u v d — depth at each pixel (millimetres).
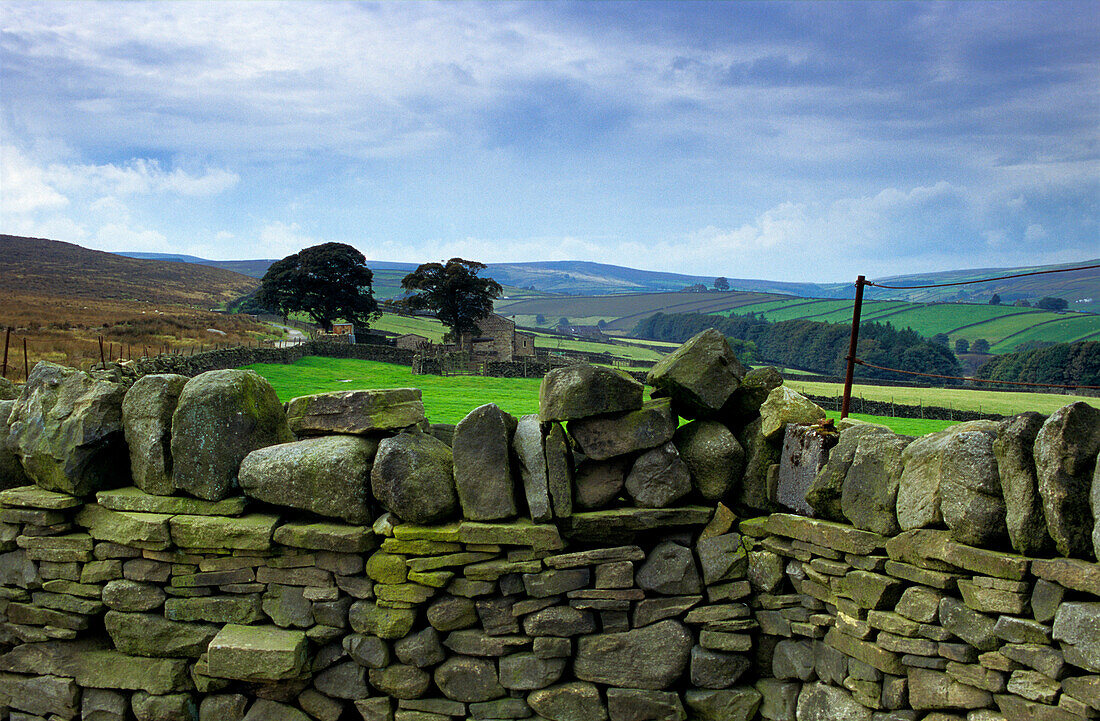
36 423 7387
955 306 165750
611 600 6539
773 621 6555
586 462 6922
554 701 6543
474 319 93125
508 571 6531
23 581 7316
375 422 6895
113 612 7020
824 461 6242
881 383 70938
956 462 5152
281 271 100000
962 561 5074
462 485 6641
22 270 142375
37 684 7160
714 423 7074
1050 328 136125
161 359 27672
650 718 6484
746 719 6508
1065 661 4516
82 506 7340
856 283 7406
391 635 6562
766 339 137375
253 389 7195
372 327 114062
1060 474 4680
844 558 5965
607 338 165750
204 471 6914
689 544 6871
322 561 6730
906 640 5402
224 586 6879
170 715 6816
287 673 6418
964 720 5156
